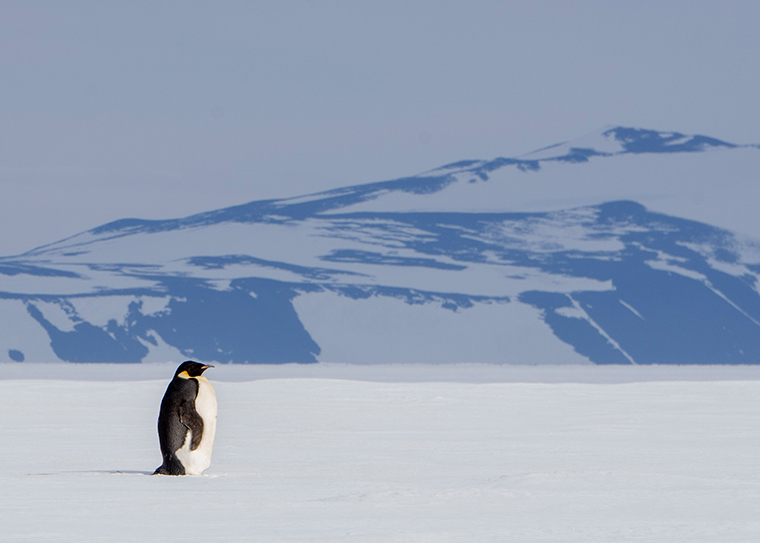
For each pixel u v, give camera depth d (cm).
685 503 4266
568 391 18175
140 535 3359
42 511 3962
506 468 6081
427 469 6022
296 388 18812
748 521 3738
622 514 3934
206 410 5406
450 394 17012
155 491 4678
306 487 4891
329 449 7550
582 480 5006
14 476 5347
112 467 6159
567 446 7844
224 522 3700
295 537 3322
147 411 12488
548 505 4209
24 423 10381
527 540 3294
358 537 3338
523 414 12200
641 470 5869
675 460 6625
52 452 7250
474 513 3962
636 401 15188
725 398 15975
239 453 7219
